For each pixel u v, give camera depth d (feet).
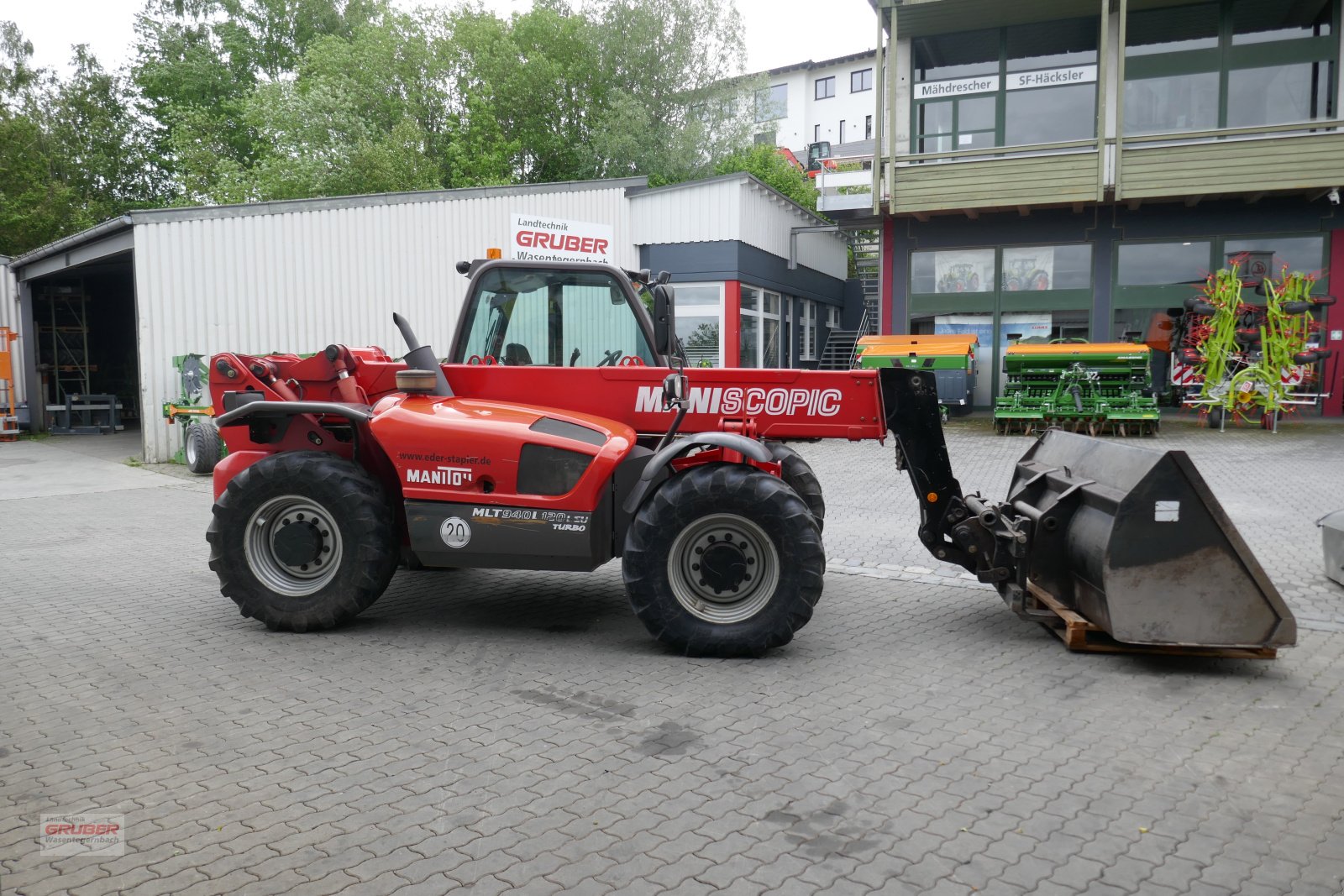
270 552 17.08
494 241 59.00
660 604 15.51
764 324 74.69
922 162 63.10
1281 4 56.03
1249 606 14.64
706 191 67.21
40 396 67.26
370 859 9.29
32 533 28.40
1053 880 8.91
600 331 19.63
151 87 125.59
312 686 14.42
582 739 12.30
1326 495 31.42
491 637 17.07
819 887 8.78
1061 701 13.67
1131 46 58.80
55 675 14.94
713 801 10.52
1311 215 55.83
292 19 126.41
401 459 16.48
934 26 61.00
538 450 16.22
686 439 15.79
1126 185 56.08
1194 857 9.33
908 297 63.41
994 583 17.13
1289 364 50.49
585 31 110.73
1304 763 11.55
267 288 49.83
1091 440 17.12
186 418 46.03
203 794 10.76
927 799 10.57
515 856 9.34
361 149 94.12
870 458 44.75
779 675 14.87
